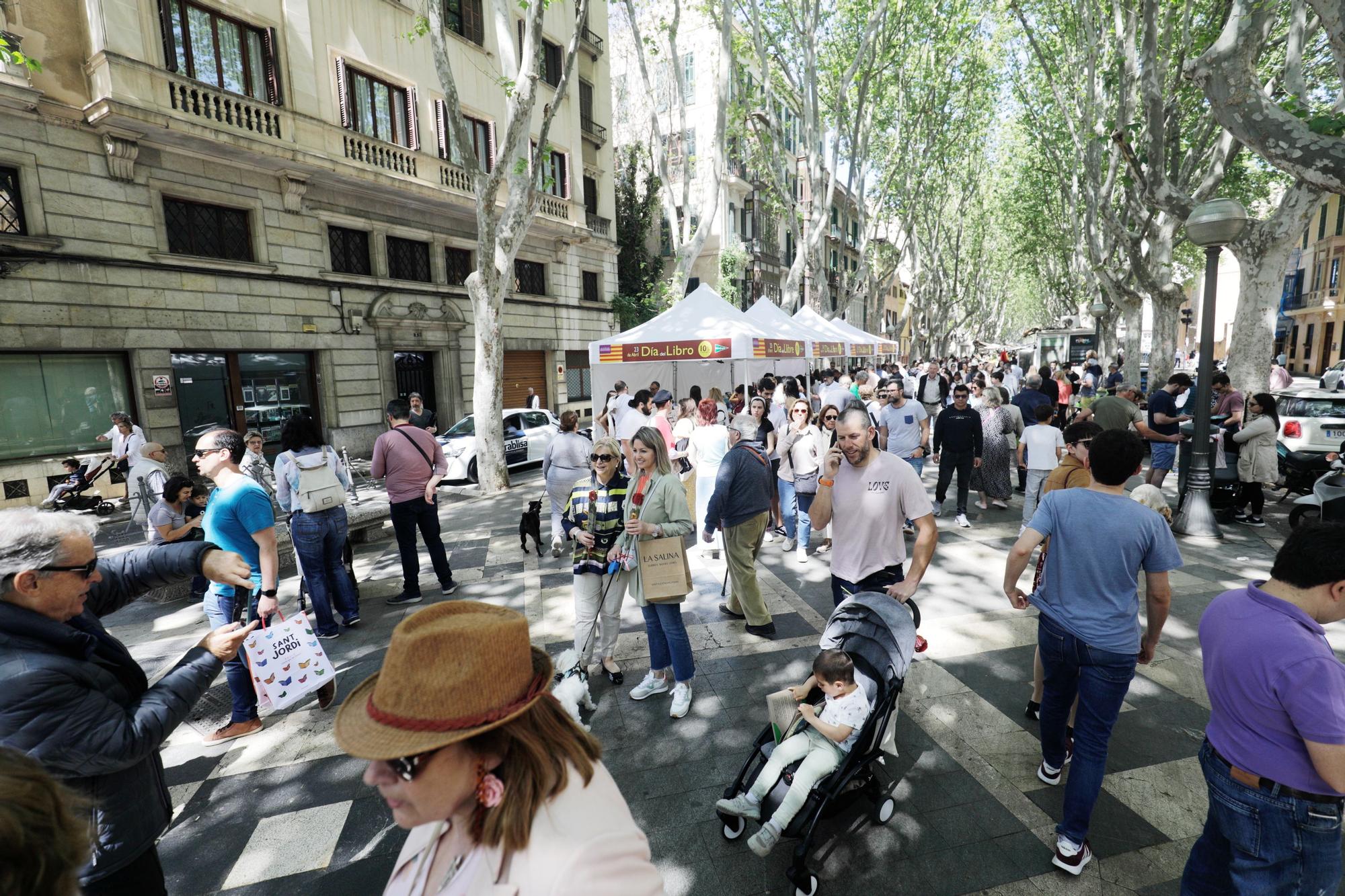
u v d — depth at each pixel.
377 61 14.89
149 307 11.30
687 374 16.80
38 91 9.66
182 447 11.90
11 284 9.71
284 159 12.80
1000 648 4.57
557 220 20.23
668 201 16.77
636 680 4.30
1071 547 2.62
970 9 17.09
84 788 1.77
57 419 10.60
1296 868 1.76
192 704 1.94
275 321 13.29
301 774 3.46
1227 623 1.90
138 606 6.11
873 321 29.48
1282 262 9.50
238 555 2.30
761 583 6.10
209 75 11.96
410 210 16.14
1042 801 3.01
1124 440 2.60
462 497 10.88
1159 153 8.47
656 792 3.17
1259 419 7.33
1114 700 2.54
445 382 17.48
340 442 14.63
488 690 0.95
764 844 2.52
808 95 16.56
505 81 10.18
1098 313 22.20
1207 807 2.94
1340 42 5.24
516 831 0.91
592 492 4.11
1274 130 5.70
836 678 2.65
